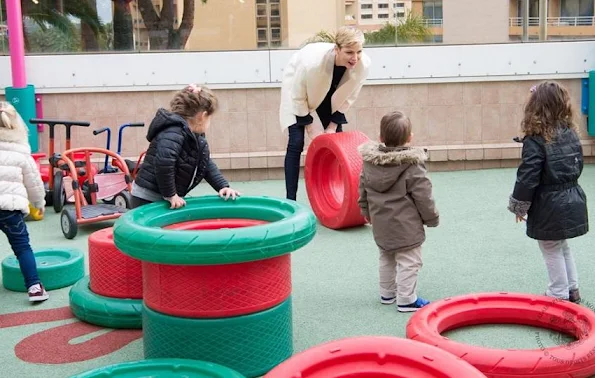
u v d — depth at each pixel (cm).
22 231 458
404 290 425
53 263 509
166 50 866
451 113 903
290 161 664
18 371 359
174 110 406
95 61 857
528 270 504
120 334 407
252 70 873
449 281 485
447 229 624
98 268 424
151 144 414
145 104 869
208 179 426
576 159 407
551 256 419
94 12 853
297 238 337
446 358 261
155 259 324
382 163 417
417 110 899
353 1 878
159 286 338
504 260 529
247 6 867
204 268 329
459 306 405
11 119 458
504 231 612
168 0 859
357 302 448
